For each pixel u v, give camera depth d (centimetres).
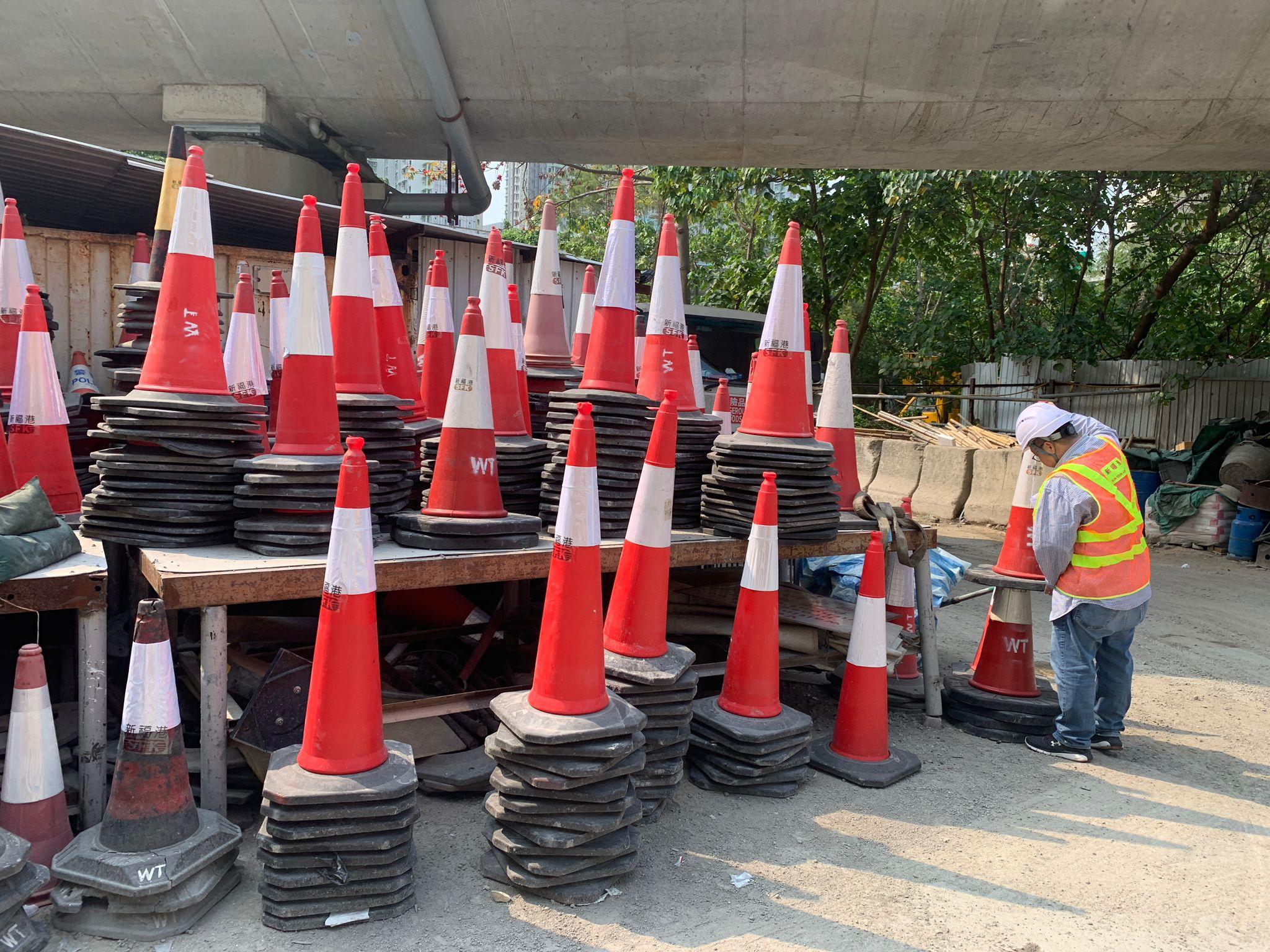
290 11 816
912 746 456
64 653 415
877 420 1688
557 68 853
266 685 334
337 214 741
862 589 415
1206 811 394
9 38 842
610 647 359
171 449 336
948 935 288
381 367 464
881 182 1513
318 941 268
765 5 786
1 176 656
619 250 425
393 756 299
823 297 1762
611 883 305
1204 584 923
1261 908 314
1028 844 354
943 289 1877
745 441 420
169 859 265
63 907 258
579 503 301
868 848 343
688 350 481
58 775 288
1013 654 485
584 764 290
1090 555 429
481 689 441
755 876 318
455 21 816
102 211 787
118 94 905
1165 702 550
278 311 476
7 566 286
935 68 819
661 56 834
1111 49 788
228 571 306
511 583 484
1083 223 1588
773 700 392
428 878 306
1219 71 794
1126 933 295
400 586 336
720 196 1606
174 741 276
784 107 877
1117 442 447
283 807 268
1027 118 866
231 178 906
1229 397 1347
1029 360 1523
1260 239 1586
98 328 717
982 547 1060
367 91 891
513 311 461
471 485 363
